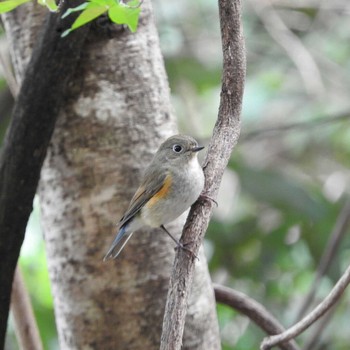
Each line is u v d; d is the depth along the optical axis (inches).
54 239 330.0
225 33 287.3
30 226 585.9
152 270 322.7
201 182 286.5
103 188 322.7
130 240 323.9
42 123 316.8
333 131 685.3
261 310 376.2
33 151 318.3
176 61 654.5
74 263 325.7
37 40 315.9
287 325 563.2
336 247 482.9
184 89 660.7
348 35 720.3
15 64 350.0
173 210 327.9
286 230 549.0
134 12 245.9
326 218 550.6
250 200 584.1
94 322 324.2
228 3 286.7
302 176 687.7
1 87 563.8
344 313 576.4
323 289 572.1
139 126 324.8
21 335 384.2
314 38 721.0
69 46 312.8
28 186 322.0
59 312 333.4
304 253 566.3
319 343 566.6
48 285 574.2
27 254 581.6
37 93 314.3
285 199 530.0
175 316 241.9
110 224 321.4
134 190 322.0
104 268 322.7
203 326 323.6
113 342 323.3
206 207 270.8
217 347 330.3
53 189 328.5
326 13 710.5
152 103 327.3
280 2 693.3
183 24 677.3
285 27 662.5
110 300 322.3
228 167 540.1
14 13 342.3
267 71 696.4
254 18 702.5
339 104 689.6
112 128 322.7
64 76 316.2
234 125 285.0
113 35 324.2
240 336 551.5
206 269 330.3
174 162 333.4
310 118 671.1
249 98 672.4
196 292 322.7
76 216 324.8
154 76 329.4
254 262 555.8
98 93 323.3
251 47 703.1
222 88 287.4
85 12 245.3
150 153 325.4
